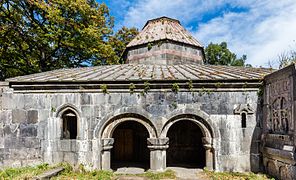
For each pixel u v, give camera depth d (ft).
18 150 35.24
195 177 33.78
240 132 34.81
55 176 30.45
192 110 34.88
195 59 56.08
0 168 34.94
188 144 47.96
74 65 85.66
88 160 34.65
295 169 26.14
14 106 35.65
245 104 34.94
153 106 35.12
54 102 35.50
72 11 71.61
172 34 54.24
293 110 26.30
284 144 28.37
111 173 33.86
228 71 40.57
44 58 76.69
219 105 35.06
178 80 34.42
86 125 35.09
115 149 49.90
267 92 33.32
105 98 35.29
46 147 35.12
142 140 49.24
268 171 33.14
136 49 56.34
